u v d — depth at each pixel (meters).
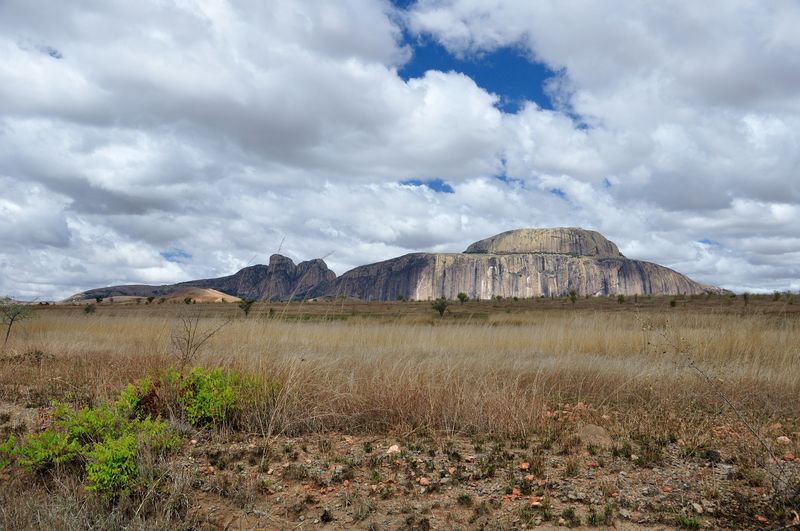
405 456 5.26
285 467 4.91
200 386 6.34
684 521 3.66
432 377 7.78
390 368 8.60
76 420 5.13
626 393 8.22
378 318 26.27
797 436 5.73
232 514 3.96
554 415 6.86
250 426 6.13
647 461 5.04
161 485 4.29
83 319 21.62
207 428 6.18
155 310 20.78
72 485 4.33
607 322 16.88
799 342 12.20
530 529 3.64
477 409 6.45
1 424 6.30
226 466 4.90
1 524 3.54
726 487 4.35
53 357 11.48
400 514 3.96
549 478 4.64
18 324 19.69
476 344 15.13
